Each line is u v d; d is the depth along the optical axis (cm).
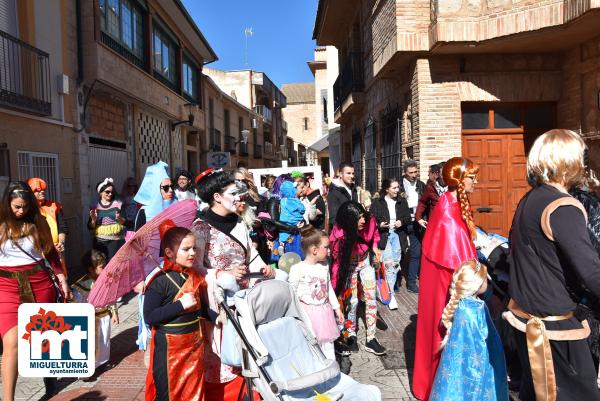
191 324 327
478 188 930
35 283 406
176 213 358
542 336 249
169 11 1712
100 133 1241
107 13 1234
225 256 363
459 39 807
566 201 242
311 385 289
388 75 1083
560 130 258
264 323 318
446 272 360
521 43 820
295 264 432
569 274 246
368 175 1488
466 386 312
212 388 353
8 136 833
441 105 897
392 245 768
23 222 406
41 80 931
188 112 1992
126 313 698
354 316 516
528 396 264
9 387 383
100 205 822
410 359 494
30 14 914
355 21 1614
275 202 697
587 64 807
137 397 428
